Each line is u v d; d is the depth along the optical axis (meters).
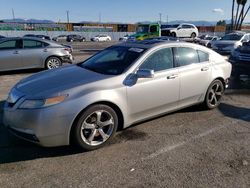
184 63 5.29
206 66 5.64
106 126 4.32
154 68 4.82
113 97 4.24
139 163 3.84
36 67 10.80
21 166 3.75
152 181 3.43
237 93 7.59
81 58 15.98
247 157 4.02
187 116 5.61
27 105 3.86
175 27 31.56
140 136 4.67
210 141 4.52
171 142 4.47
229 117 5.62
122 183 3.40
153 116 4.94
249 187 3.32
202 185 3.36
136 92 4.52
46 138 3.82
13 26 61.00
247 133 4.85
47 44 11.01
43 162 3.85
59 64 11.20
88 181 3.44
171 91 5.03
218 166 3.77
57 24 66.06
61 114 3.82
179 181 3.43
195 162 3.87
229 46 17.16
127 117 4.52
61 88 4.00
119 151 4.17
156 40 5.54
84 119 4.00
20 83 4.52
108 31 70.56
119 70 4.58
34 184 3.37
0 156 3.99
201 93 5.65
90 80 4.25
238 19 38.44
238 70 9.43
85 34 64.00
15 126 3.96
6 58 10.12
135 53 4.86
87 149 4.13
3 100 6.73
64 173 3.60
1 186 3.33
